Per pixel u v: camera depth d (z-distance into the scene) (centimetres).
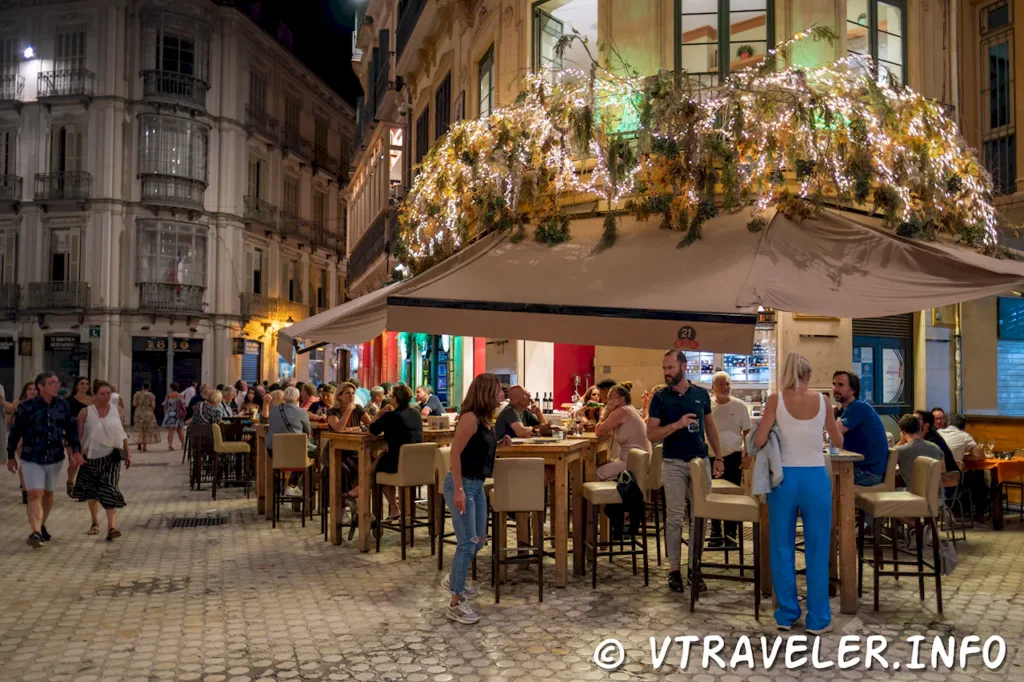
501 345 1427
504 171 991
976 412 1272
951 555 675
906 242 834
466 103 1548
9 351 3153
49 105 3127
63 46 3155
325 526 928
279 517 1070
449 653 530
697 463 622
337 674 493
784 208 895
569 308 789
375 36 2745
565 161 983
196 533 950
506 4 1341
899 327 1254
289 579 725
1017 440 1154
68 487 1211
